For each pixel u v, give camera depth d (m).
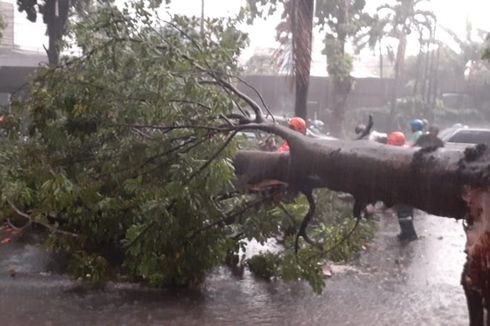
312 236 8.16
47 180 7.36
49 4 20.25
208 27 7.70
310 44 13.75
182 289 7.57
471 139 17.66
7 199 7.96
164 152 7.12
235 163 7.26
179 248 7.33
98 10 7.30
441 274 8.47
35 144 7.96
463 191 4.93
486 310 4.75
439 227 12.12
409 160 5.35
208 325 6.39
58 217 8.40
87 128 7.66
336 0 20.66
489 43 6.56
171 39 7.16
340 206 9.80
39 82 7.91
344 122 21.88
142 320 6.50
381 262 9.09
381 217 13.01
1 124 8.33
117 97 7.28
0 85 26.67
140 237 7.18
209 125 7.07
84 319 6.50
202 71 7.16
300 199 8.66
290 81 14.03
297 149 6.32
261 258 8.12
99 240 8.40
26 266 8.46
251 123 6.92
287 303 7.12
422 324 6.50
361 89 32.06
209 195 7.24
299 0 13.66
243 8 8.02
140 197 7.34
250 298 7.27
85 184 7.42
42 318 6.50
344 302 7.17
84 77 7.34
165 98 6.89
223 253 7.53
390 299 7.32
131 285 7.68
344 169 5.84
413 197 5.41
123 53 7.20
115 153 7.53
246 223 7.93
